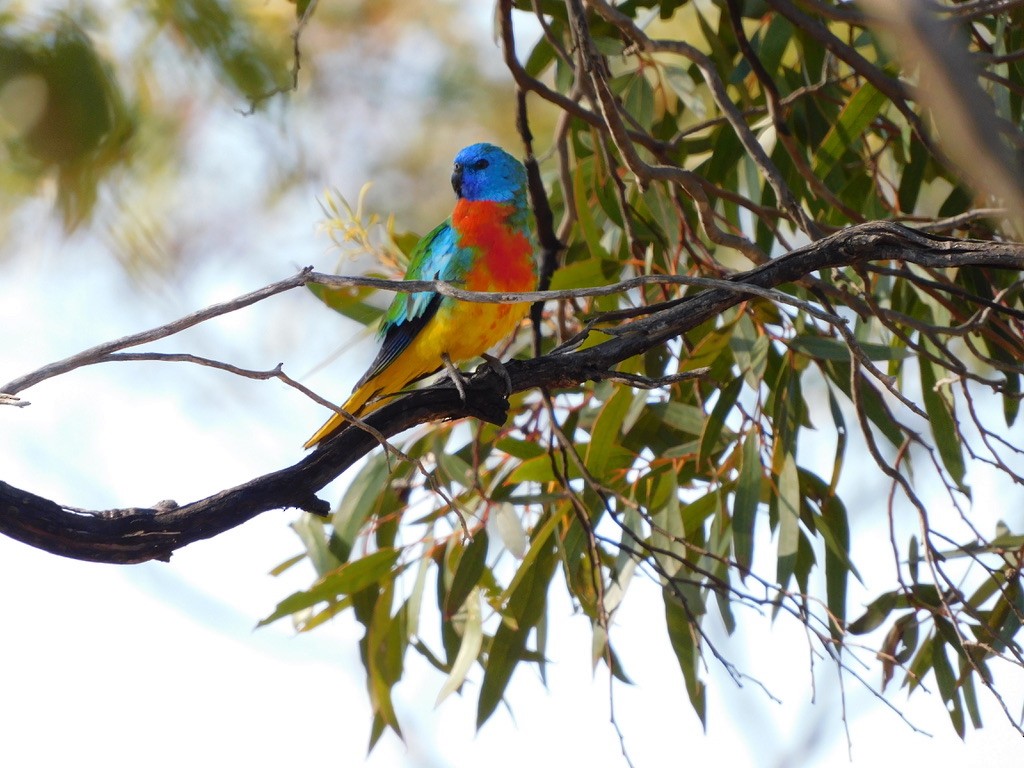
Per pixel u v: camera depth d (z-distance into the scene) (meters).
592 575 8.48
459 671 9.30
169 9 8.65
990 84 8.61
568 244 11.14
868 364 6.15
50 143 8.16
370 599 9.98
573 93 10.30
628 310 7.24
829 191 9.23
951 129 3.40
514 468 9.48
